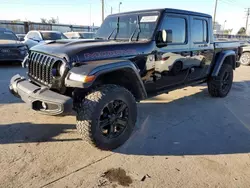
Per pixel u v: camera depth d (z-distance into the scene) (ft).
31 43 33.96
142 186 7.52
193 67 14.61
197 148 10.03
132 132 11.28
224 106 16.01
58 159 8.86
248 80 25.85
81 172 8.14
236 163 8.95
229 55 17.63
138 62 10.80
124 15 12.83
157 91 12.71
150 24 11.64
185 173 8.24
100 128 9.12
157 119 13.23
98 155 9.25
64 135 10.80
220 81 17.20
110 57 9.70
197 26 14.21
